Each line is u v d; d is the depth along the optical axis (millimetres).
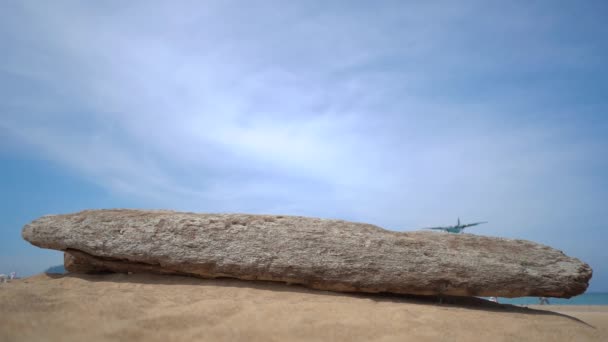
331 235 6633
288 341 4348
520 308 6691
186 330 4469
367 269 6344
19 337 3939
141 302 5242
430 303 6441
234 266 6496
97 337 4062
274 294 6133
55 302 4938
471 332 4961
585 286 6465
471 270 6355
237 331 4488
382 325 4895
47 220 7320
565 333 5305
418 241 6676
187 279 6773
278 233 6664
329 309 5402
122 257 6812
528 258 6605
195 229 6766
